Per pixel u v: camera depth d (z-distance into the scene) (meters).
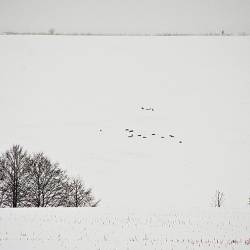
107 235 74.88
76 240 70.94
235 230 79.31
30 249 65.50
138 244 68.62
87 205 126.69
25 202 116.81
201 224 84.38
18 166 118.38
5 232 76.19
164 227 81.50
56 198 120.00
